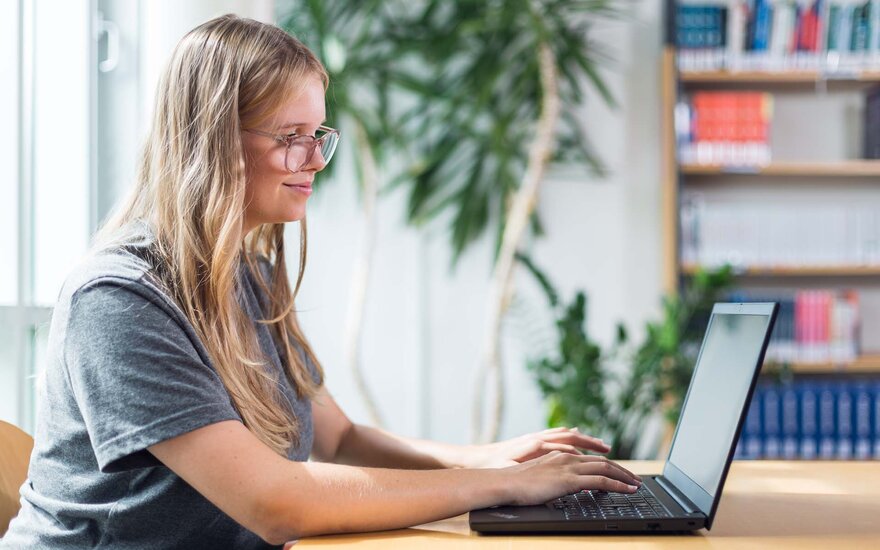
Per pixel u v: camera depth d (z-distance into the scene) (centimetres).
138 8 261
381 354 364
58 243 229
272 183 114
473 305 364
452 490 99
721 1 353
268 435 112
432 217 354
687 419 121
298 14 348
